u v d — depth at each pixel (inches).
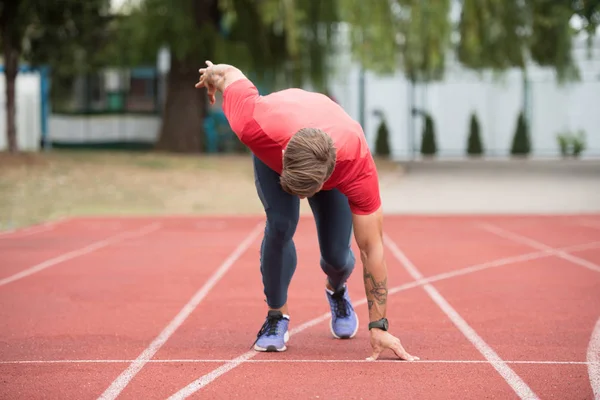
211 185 692.1
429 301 255.0
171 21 874.8
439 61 977.5
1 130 1078.4
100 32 876.0
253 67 941.2
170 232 454.0
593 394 150.0
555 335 203.8
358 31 858.1
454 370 167.2
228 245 399.9
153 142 1127.0
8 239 423.5
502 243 403.5
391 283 290.2
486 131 1229.1
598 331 208.7
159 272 317.4
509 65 985.5
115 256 362.9
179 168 781.9
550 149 1227.2
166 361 175.6
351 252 190.5
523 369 168.4
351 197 161.5
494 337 201.3
